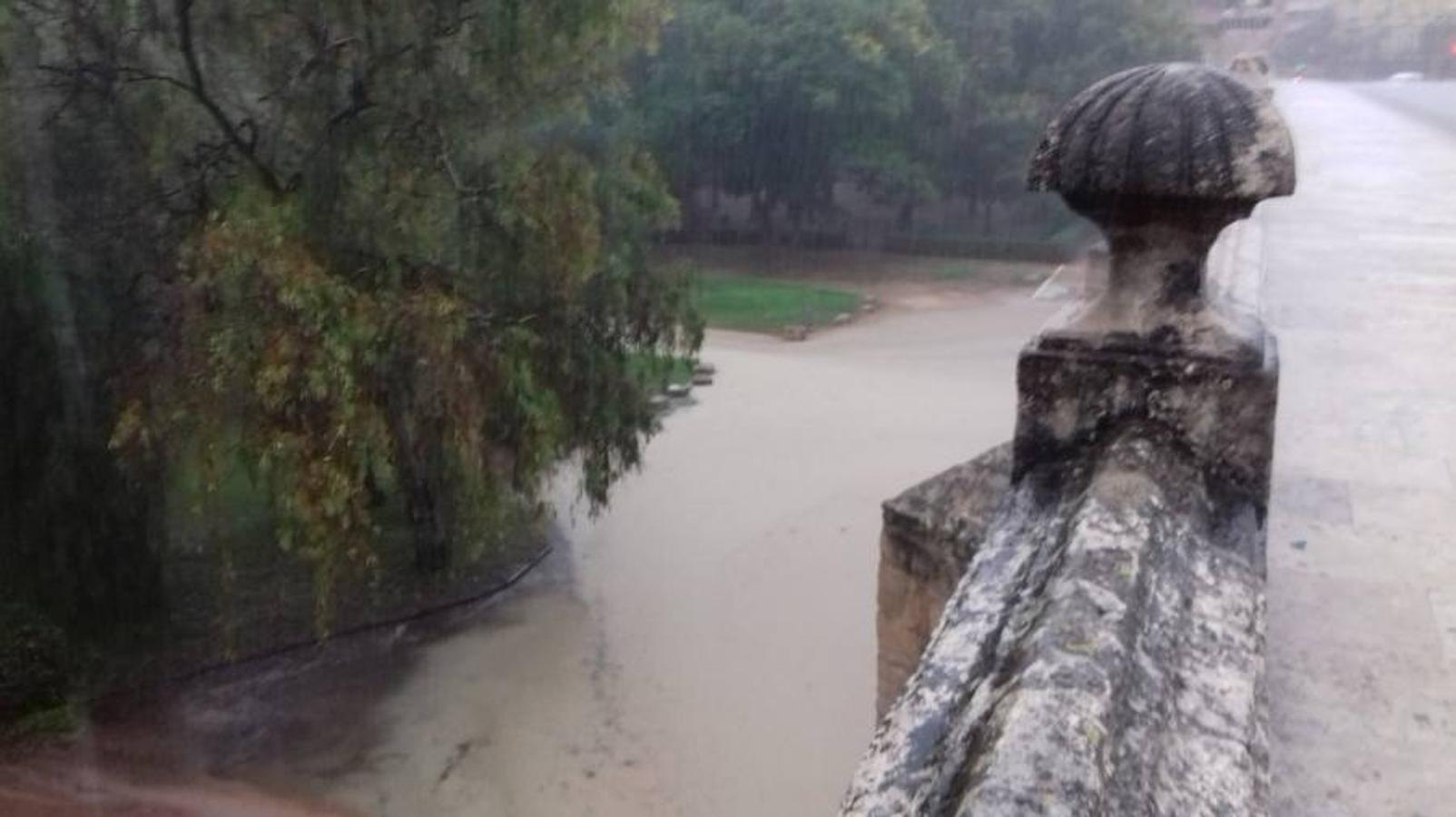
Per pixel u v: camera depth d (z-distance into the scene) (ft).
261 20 46.14
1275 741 9.05
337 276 42.60
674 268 57.11
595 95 57.36
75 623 47.11
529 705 46.83
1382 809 8.30
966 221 130.21
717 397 86.58
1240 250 28.71
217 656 48.57
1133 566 7.19
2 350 44.32
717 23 118.32
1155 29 112.47
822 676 49.11
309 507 40.06
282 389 39.65
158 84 46.98
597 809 41.29
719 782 42.45
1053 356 9.93
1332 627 10.74
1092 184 9.39
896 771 5.97
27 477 45.37
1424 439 15.87
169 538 51.13
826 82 116.88
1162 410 9.65
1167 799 5.49
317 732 44.75
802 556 60.64
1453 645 10.40
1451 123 69.97
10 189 44.24
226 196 44.06
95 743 43.21
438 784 42.47
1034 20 121.90
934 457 73.20
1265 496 9.45
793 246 130.11
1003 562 8.50
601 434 53.93
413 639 52.21
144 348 45.62
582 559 60.85
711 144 123.54
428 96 46.88
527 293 49.93
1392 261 29.14
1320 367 19.53
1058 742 5.14
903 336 98.48
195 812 39.65
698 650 51.57
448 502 53.72
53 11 44.45
